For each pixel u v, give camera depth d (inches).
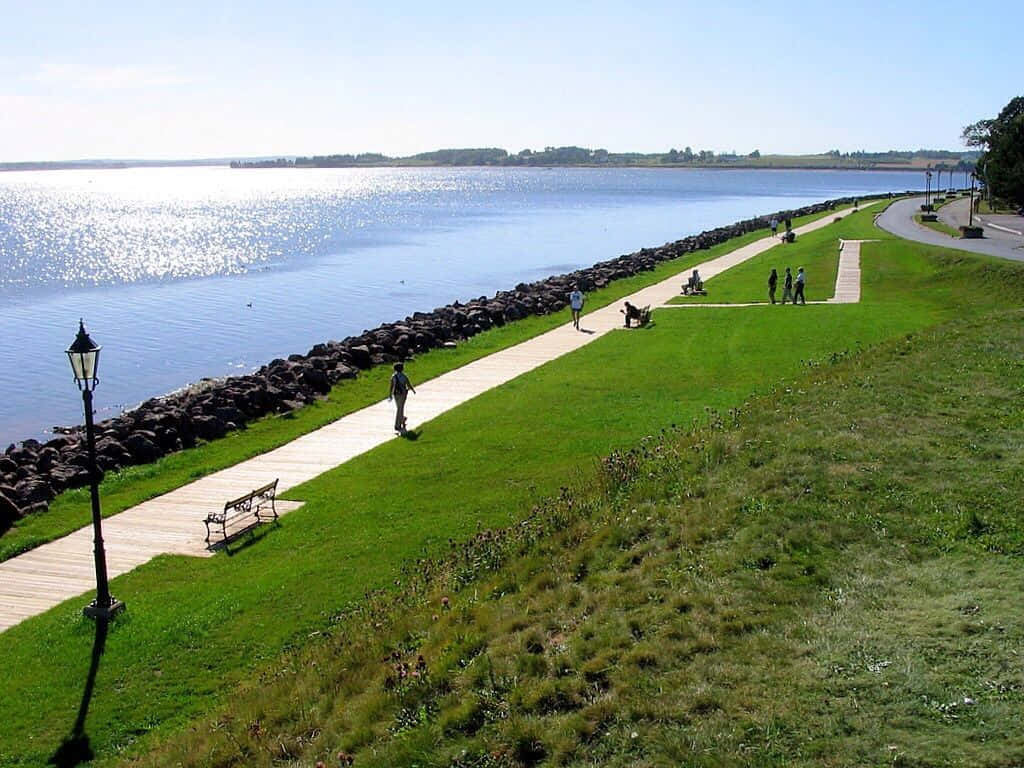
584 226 4547.2
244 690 455.5
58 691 471.5
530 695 356.8
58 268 2805.1
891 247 2191.2
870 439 597.3
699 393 977.5
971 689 320.8
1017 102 3954.2
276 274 2672.2
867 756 293.1
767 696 331.6
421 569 568.7
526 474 750.5
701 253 2701.8
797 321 1376.7
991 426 609.9
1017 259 1729.8
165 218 5270.7
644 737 319.9
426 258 3107.8
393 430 919.0
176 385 1380.4
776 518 482.0
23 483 748.6
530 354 1275.8
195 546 651.5
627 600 422.3
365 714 381.7
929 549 438.9
